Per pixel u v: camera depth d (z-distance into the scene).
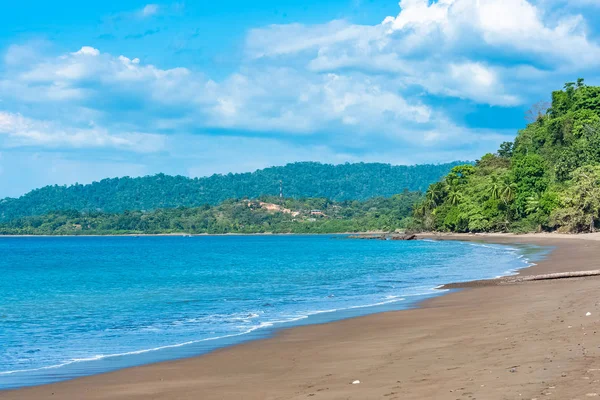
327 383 13.61
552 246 89.75
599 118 153.75
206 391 13.88
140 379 15.89
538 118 186.62
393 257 85.38
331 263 76.06
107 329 26.53
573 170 136.75
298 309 30.78
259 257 100.88
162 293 42.97
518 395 10.63
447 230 186.62
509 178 158.38
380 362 15.77
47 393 14.77
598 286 30.08
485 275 46.97
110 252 142.00
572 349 14.40
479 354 15.33
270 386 13.88
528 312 23.00
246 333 23.31
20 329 27.28
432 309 27.39
